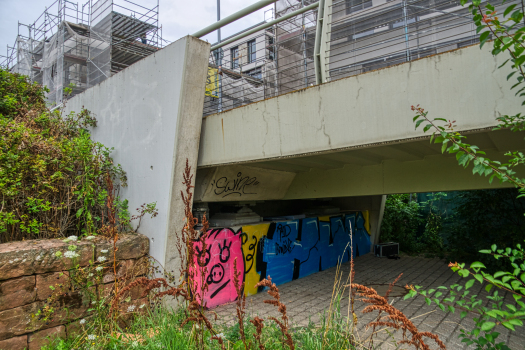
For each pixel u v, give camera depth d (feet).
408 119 11.70
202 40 16.99
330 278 25.22
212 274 18.61
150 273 16.92
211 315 16.90
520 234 24.70
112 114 21.11
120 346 11.88
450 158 17.66
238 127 16.67
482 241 26.99
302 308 18.30
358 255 33.27
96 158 19.21
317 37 16.16
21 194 15.70
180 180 17.06
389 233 36.42
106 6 33.76
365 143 12.68
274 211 32.99
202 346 9.41
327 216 28.96
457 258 29.35
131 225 18.85
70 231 17.70
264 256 22.25
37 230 15.37
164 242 16.84
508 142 13.00
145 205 18.19
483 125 10.34
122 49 33.86
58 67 34.50
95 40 34.99
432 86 11.23
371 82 12.48
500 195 25.96
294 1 26.07
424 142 14.56
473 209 27.37
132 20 34.47
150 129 18.24
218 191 19.71
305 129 14.26
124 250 16.17
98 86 22.49
